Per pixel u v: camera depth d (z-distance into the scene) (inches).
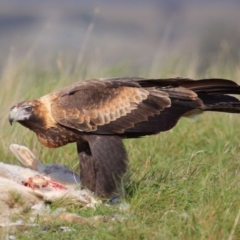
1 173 570.9
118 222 508.4
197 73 933.8
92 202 563.5
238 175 583.5
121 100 594.9
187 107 597.9
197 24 2839.6
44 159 672.4
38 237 497.0
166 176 584.1
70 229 508.1
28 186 562.6
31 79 838.5
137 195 557.3
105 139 591.5
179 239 482.9
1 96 768.9
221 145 679.7
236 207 519.5
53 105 593.0
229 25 2353.6
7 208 538.0
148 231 491.5
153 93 597.9
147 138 690.2
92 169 603.2
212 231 485.4
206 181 564.4
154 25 2982.3
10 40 2566.4
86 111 589.6
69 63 858.1
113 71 871.1
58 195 553.6
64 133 596.4
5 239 493.7
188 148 681.0
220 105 605.9
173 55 904.9
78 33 1994.3
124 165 588.7
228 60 933.2
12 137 696.4
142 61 933.8
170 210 524.1
